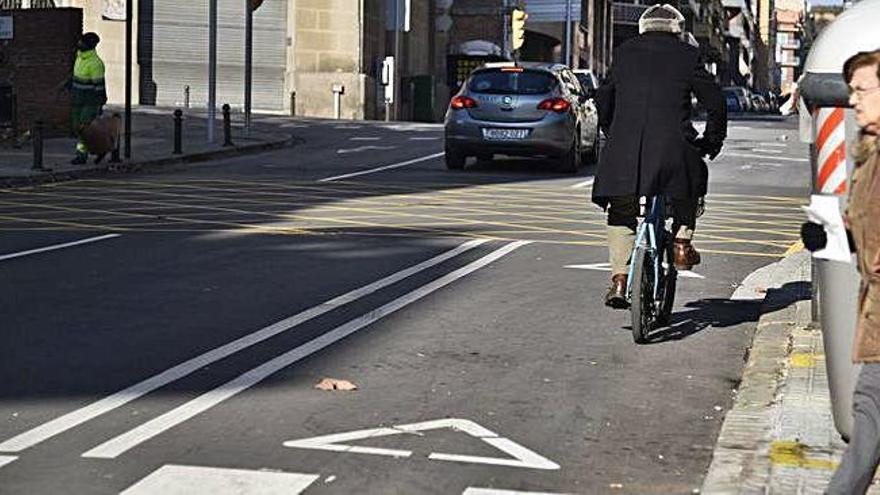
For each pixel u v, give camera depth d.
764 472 6.30
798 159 28.70
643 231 9.45
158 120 36.84
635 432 7.32
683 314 10.82
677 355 9.28
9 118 31.00
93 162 24.75
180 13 47.94
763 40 170.75
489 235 15.42
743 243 15.27
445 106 57.59
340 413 7.57
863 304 5.20
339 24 48.72
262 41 48.72
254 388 8.12
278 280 12.07
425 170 24.77
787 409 7.33
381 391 8.11
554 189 21.39
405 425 7.34
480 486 6.29
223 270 12.59
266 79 48.88
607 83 9.57
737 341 9.78
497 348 9.39
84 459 6.63
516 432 7.26
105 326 9.96
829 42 6.35
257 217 16.98
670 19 9.60
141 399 7.83
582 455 6.86
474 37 60.00
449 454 6.80
